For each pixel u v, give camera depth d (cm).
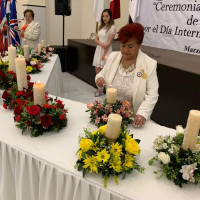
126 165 88
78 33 707
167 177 93
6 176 119
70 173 93
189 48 332
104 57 359
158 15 365
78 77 511
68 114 143
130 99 158
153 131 130
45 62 312
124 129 103
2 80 183
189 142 90
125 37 137
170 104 274
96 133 97
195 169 85
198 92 236
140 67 150
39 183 107
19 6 567
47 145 110
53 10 634
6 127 124
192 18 316
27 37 398
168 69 266
